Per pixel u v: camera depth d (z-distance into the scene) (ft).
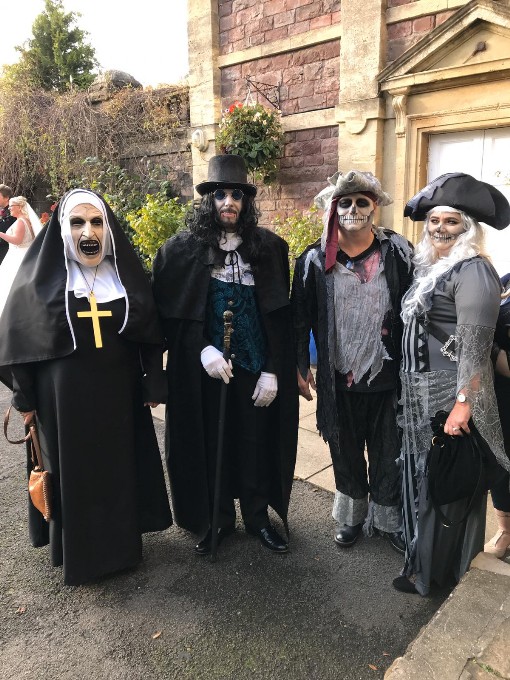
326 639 6.74
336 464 8.43
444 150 15.99
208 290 7.87
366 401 7.97
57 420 7.25
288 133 19.01
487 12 13.46
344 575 7.95
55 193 28.58
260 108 18.26
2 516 9.61
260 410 8.34
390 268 7.48
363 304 7.52
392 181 16.67
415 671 4.75
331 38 17.11
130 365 7.66
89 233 7.13
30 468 8.23
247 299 7.95
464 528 7.00
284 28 18.35
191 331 7.87
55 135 28.60
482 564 6.24
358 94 16.53
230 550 8.64
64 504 7.33
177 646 6.68
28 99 29.48
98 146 27.71
